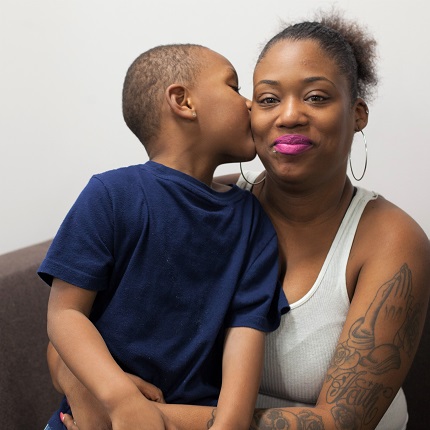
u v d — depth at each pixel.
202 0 1.64
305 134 0.96
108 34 1.76
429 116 1.44
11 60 1.89
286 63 0.97
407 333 0.99
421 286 1.01
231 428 0.90
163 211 0.97
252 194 1.08
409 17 1.43
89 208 0.96
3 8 1.87
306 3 1.53
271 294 1.00
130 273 0.95
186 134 1.02
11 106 1.92
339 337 1.02
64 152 1.88
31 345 1.41
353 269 1.04
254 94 1.01
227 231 1.00
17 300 1.40
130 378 0.93
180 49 1.04
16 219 1.98
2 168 1.96
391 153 1.50
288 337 1.04
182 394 0.97
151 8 1.70
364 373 0.96
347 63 1.00
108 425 0.99
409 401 1.41
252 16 1.59
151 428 0.86
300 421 0.94
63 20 1.81
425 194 1.48
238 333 0.97
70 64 1.82
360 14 1.48
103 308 0.98
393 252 1.01
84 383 0.89
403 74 1.45
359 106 1.06
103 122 1.81
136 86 1.04
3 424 1.33
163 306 0.96
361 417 0.95
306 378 1.04
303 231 1.07
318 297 1.04
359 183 1.55
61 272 0.94
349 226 1.06
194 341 0.97
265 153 1.00
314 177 0.99
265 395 1.08
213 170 1.05
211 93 1.01
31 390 1.39
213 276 0.99
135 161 1.80
